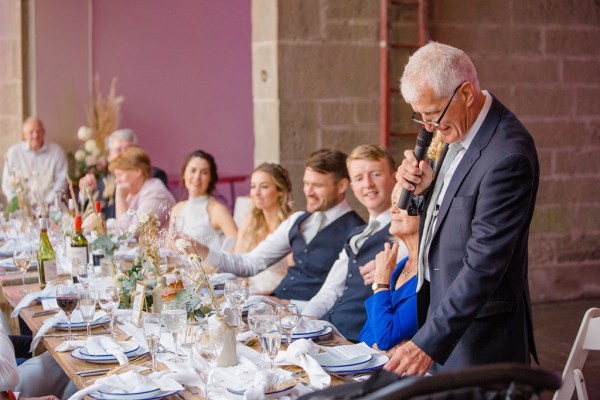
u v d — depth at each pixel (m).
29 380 4.09
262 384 2.73
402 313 3.67
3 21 10.18
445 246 3.25
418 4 7.64
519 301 3.25
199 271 3.56
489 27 8.04
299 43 7.41
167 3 11.16
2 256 6.16
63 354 3.40
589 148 8.49
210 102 11.53
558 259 8.48
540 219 8.39
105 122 10.16
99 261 5.51
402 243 4.18
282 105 7.40
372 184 4.44
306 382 2.94
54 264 5.00
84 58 10.48
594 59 8.43
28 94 10.24
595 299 8.59
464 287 3.04
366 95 7.63
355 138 7.63
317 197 5.04
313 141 7.51
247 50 11.66
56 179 9.95
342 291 4.64
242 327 3.59
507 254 3.06
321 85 7.49
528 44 8.18
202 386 2.88
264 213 5.64
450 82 3.11
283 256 5.31
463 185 3.20
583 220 8.53
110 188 7.70
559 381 1.74
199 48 11.41
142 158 7.04
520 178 3.09
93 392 2.77
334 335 3.61
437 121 3.17
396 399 1.68
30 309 4.33
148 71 11.13
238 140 11.74
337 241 5.02
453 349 3.19
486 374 1.71
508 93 8.16
